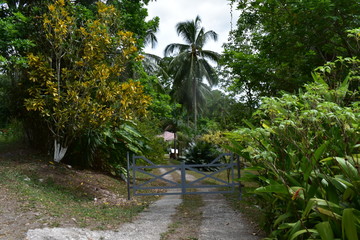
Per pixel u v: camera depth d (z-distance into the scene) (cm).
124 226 535
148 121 1770
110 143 1147
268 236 432
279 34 830
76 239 434
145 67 2488
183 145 3275
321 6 691
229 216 602
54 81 1021
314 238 262
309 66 866
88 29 1038
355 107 280
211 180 1276
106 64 1008
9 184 736
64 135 1070
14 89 1132
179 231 503
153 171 1769
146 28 1455
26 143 1222
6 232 443
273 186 304
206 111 4300
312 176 296
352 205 268
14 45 970
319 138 321
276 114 307
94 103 912
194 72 3431
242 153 409
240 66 927
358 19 722
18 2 1220
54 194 754
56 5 973
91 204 738
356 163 250
